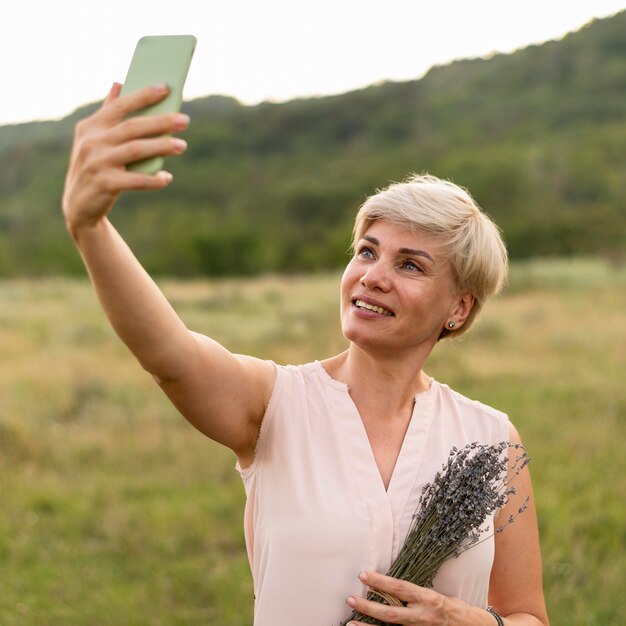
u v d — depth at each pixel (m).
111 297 1.51
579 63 88.00
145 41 1.41
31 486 6.41
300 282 25.67
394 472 1.86
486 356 10.99
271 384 1.88
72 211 1.36
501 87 89.69
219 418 1.77
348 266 1.93
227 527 5.69
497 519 1.99
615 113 73.81
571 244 36.66
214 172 79.69
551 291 19.67
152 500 6.20
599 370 10.30
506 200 50.09
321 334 13.63
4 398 8.84
